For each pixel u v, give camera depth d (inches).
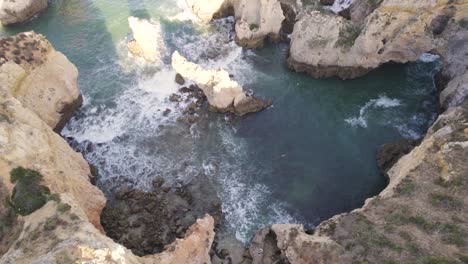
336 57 1772.9
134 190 1461.6
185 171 1521.9
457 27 1658.5
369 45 1716.3
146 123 1670.8
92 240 928.9
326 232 1189.1
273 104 1726.1
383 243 1079.0
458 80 1605.6
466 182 1140.5
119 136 1632.6
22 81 1488.7
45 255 887.1
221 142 1605.6
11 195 1091.9
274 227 1298.0
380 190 1450.5
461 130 1288.1
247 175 1504.7
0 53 1475.1
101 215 1391.5
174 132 1640.0
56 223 986.7
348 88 1796.3
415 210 1137.4
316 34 1749.5
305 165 1526.8
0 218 1064.8
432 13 1662.2
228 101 1652.3
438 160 1223.5
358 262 1059.3
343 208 1409.9
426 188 1181.7
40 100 1558.8
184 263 1163.3
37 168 1139.3
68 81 1641.2
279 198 1438.2
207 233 1231.5
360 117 1683.1
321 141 1603.1
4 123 1168.8
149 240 1331.2
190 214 1398.9
